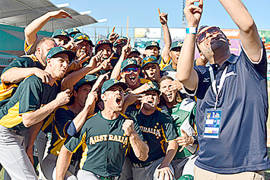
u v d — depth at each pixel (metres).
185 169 3.57
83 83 3.70
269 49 30.09
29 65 3.37
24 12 21.28
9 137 3.17
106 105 3.10
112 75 4.58
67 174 3.17
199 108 2.25
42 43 3.47
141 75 4.99
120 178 3.63
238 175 2.01
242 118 1.99
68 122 3.31
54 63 3.19
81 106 3.75
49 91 3.26
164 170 3.29
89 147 3.07
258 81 1.99
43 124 3.66
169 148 3.49
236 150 2.00
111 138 3.05
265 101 2.01
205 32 2.22
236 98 2.01
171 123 3.60
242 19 1.78
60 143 3.40
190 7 1.99
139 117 3.62
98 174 3.06
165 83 3.86
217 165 2.09
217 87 2.11
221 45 2.14
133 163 3.64
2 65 17.73
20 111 2.96
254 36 1.82
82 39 4.79
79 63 4.10
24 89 2.97
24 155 3.29
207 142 2.13
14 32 18.38
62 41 4.75
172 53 4.88
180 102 3.97
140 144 3.07
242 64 2.02
